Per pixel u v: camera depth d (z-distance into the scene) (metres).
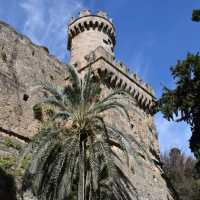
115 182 25.66
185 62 34.44
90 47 41.50
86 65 36.47
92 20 43.66
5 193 22.50
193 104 33.22
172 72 35.12
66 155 23.20
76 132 24.12
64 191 21.97
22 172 24.77
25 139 28.25
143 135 37.19
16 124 28.28
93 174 22.00
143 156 35.41
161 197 34.31
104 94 34.03
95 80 35.00
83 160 22.83
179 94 34.28
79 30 43.62
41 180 22.77
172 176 56.56
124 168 31.02
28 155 26.08
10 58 31.59
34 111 30.34
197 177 34.31
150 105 40.34
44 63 34.97
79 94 25.23
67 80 35.88
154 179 35.06
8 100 28.84
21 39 33.97
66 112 24.67
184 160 60.97
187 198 48.59
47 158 23.19
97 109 24.97
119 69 37.59
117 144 31.61
